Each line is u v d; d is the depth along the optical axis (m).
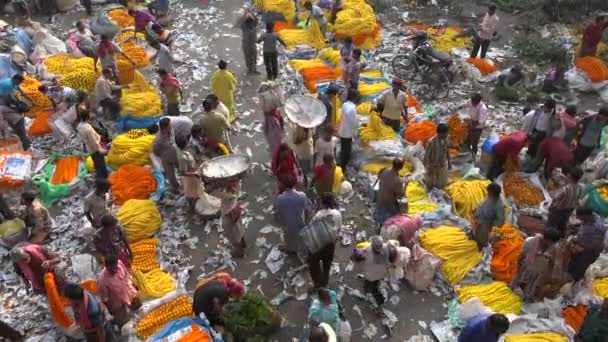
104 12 15.60
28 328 7.64
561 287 7.84
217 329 7.36
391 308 7.98
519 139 9.76
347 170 10.70
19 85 11.87
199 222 9.55
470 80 13.77
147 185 10.03
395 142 10.91
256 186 10.45
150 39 14.38
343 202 9.97
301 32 15.38
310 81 13.25
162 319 7.61
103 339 6.77
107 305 7.22
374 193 9.63
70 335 7.35
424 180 10.12
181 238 9.23
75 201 9.98
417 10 17.44
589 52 13.89
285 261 8.74
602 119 9.77
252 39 13.50
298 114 9.76
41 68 13.17
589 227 7.60
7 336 7.24
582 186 9.53
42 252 7.45
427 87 13.27
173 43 15.45
